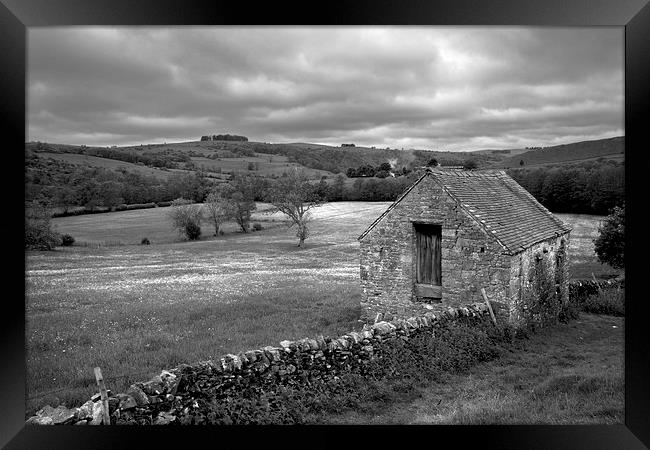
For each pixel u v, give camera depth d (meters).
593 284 19.91
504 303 13.66
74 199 59.69
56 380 9.70
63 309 17.78
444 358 11.09
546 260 16.30
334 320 16.11
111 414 6.81
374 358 10.24
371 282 16.39
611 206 40.97
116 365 10.62
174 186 65.62
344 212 65.69
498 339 13.02
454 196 14.54
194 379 7.57
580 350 12.96
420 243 15.63
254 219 63.47
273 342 12.94
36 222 44.78
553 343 13.71
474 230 14.17
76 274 30.62
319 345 9.33
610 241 23.97
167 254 43.12
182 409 7.35
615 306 17.88
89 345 12.46
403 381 9.91
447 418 8.10
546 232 16.22
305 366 9.04
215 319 15.89
